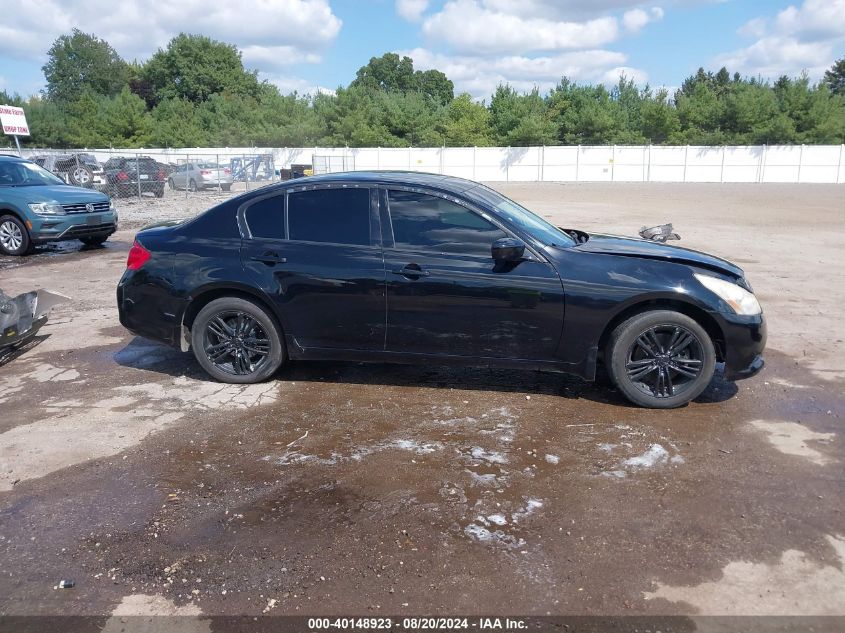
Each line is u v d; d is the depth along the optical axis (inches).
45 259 477.7
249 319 207.8
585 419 184.7
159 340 215.8
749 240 569.0
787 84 2369.6
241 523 134.2
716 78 3959.2
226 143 2367.1
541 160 2000.5
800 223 718.5
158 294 210.1
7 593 114.1
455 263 189.2
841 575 116.3
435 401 198.5
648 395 189.9
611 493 144.7
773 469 155.3
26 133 700.7
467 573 117.8
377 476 152.9
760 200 1117.1
